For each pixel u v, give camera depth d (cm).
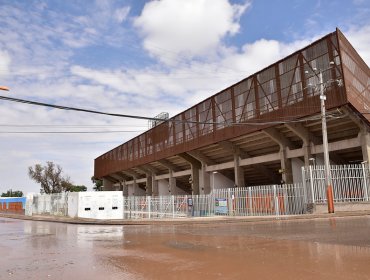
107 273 778
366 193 2572
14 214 5053
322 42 2883
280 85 3234
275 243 1153
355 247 993
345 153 3212
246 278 699
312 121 3072
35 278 742
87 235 1653
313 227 1611
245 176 4475
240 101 3725
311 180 2562
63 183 8731
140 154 6078
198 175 4925
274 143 3662
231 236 1423
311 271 729
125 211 3250
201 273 754
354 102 2761
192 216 2997
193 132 4519
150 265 855
